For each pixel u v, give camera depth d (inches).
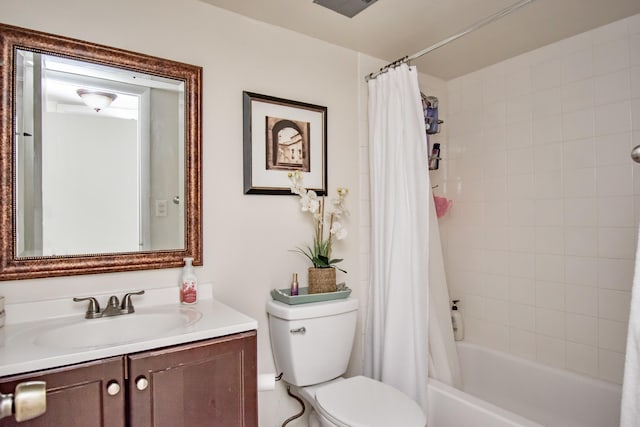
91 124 56.0
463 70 98.1
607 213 74.0
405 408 56.5
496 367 88.5
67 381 37.6
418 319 70.4
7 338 43.5
